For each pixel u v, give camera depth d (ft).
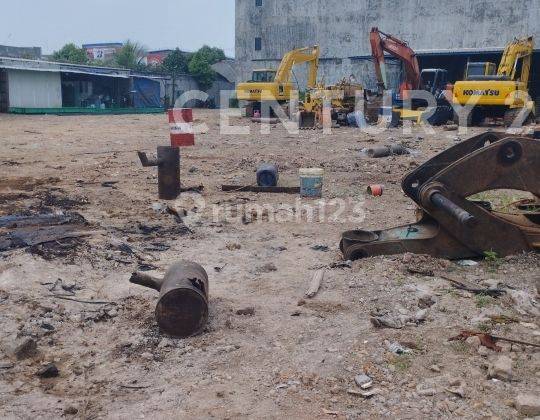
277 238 24.71
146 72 154.20
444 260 19.80
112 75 138.82
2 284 17.81
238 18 148.56
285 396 12.27
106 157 49.14
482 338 14.29
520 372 13.00
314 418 11.51
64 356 14.20
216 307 16.93
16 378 13.16
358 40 135.44
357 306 16.76
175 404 12.05
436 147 56.75
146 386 12.80
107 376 13.25
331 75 138.92
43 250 20.72
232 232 25.54
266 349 14.35
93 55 271.08
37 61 121.08
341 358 13.69
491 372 12.78
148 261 21.03
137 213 28.25
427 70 92.79
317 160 47.44
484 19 122.42
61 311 16.38
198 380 12.97
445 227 19.95
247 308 16.63
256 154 51.31
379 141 62.54
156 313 14.92
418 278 18.54
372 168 43.27
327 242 24.07
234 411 11.76
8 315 15.94
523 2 118.42
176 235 24.73
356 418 11.49
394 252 20.52
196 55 173.88
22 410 11.91
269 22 144.87
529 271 18.86
